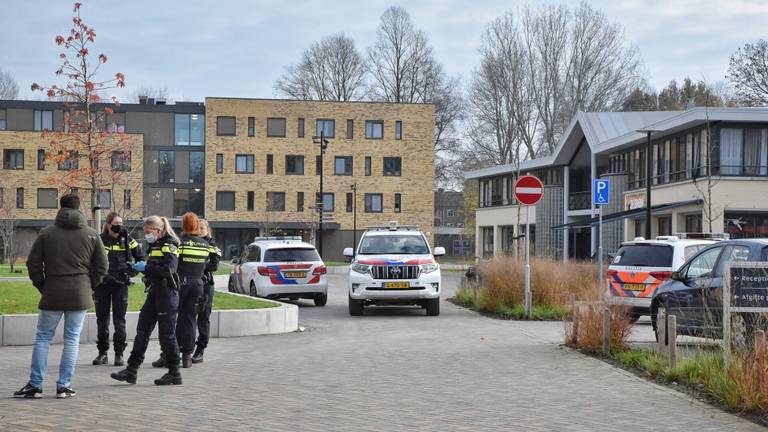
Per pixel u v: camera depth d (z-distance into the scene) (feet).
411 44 248.32
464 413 26.30
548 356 40.09
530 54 215.10
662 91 257.14
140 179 215.10
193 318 35.58
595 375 34.19
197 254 35.19
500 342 46.42
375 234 70.28
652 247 58.65
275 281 74.43
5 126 212.64
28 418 24.62
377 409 26.81
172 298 31.42
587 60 210.59
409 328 55.42
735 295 30.40
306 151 225.76
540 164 185.16
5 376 32.83
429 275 65.21
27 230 211.41
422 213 229.86
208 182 222.28
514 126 216.13
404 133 229.66
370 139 228.43
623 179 151.33
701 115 114.93
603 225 151.64
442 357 39.70
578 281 70.08
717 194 115.44
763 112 114.93
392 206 229.25
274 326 52.19
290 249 76.02
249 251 80.84
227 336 50.06
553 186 180.75
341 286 113.50
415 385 31.55
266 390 30.22
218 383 31.76
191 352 35.58
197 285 35.17
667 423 25.00
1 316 44.27
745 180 115.55
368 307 76.33
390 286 64.64
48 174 210.38
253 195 224.33
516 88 213.25
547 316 62.49
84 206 125.08
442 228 354.95
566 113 210.18
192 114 225.35
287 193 225.35
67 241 28.17
